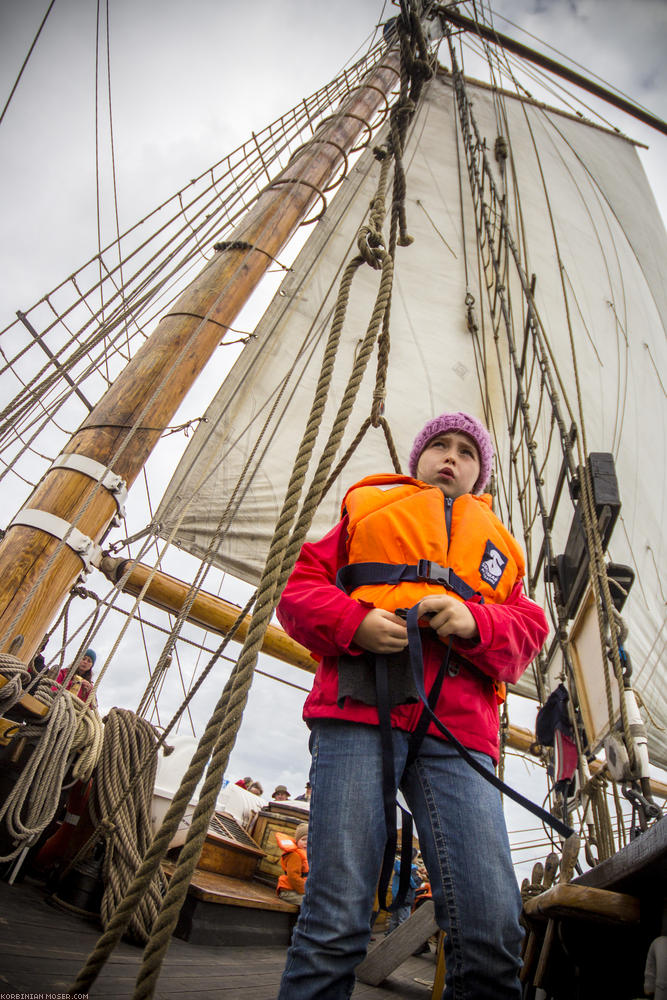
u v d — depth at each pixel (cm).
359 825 121
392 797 121
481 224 992
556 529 761
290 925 380
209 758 99
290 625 143
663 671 773
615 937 154
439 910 126
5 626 282
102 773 272
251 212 525
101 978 162
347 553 163
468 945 119
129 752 283
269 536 633
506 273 637
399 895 125
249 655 104
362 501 162
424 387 793
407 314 852
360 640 132
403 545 149
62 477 326
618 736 232
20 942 172
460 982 120
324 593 140
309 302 796
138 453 350
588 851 243
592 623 293
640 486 891
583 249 1100
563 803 323
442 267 931
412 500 159
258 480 651
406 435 750
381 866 128
